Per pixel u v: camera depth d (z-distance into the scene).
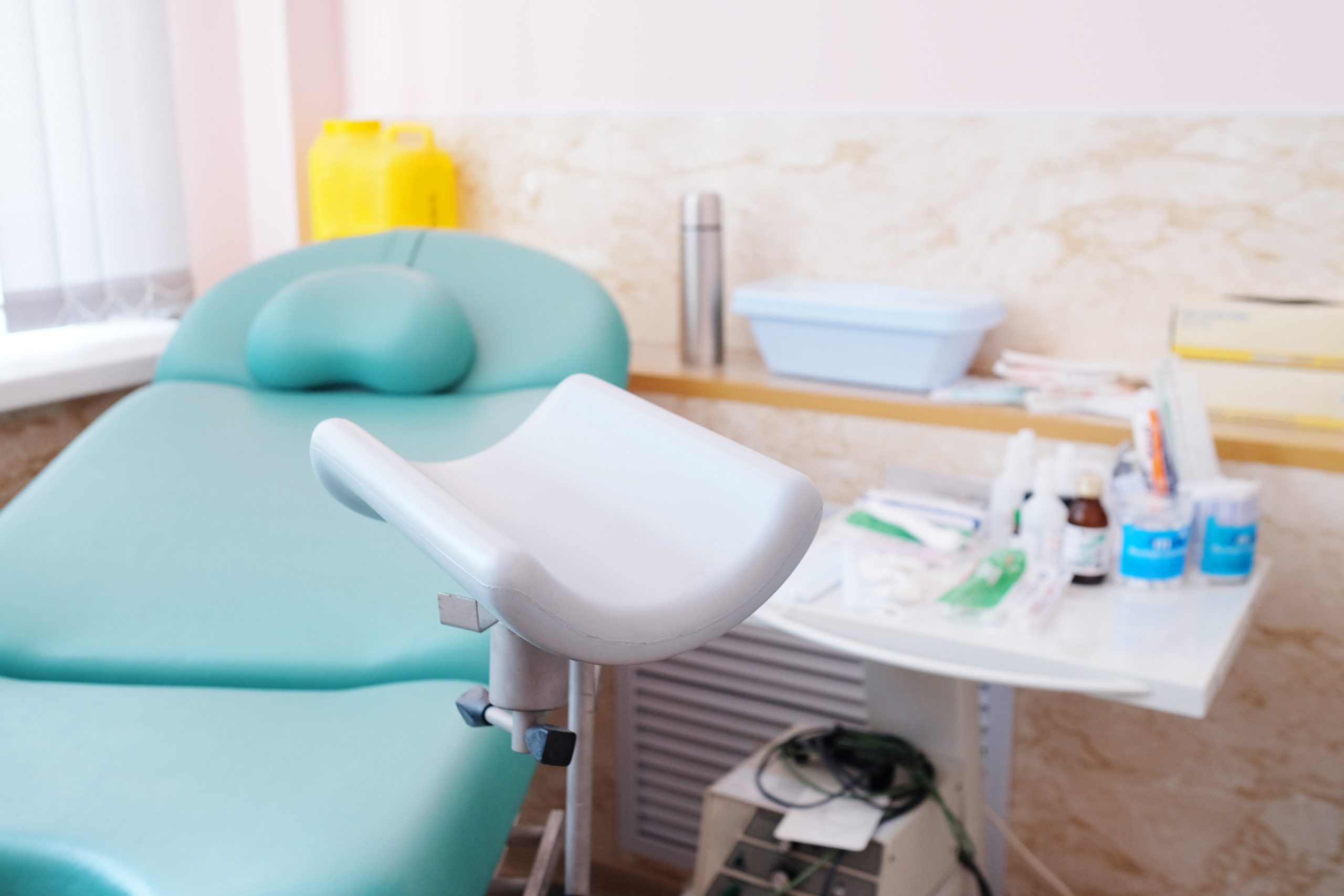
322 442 0.77
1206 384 1.65
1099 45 1.79
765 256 2.12
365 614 1.22
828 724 1.93
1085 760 1.85
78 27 2.07
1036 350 1.92
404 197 2.22
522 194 2.33
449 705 1.06
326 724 1.05
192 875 0.83
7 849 0.87
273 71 2.37
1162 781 1.79
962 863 1.56
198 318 1.75
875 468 1.81
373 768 0.96
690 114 2.13
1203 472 1.44
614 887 2.26
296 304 1.65
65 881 0.86
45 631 1.22
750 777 1.53
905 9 1.92
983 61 1.87
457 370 1.66
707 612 0.67
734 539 0.71
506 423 1.53
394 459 0.73
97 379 1.87
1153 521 1.33
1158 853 1.82
